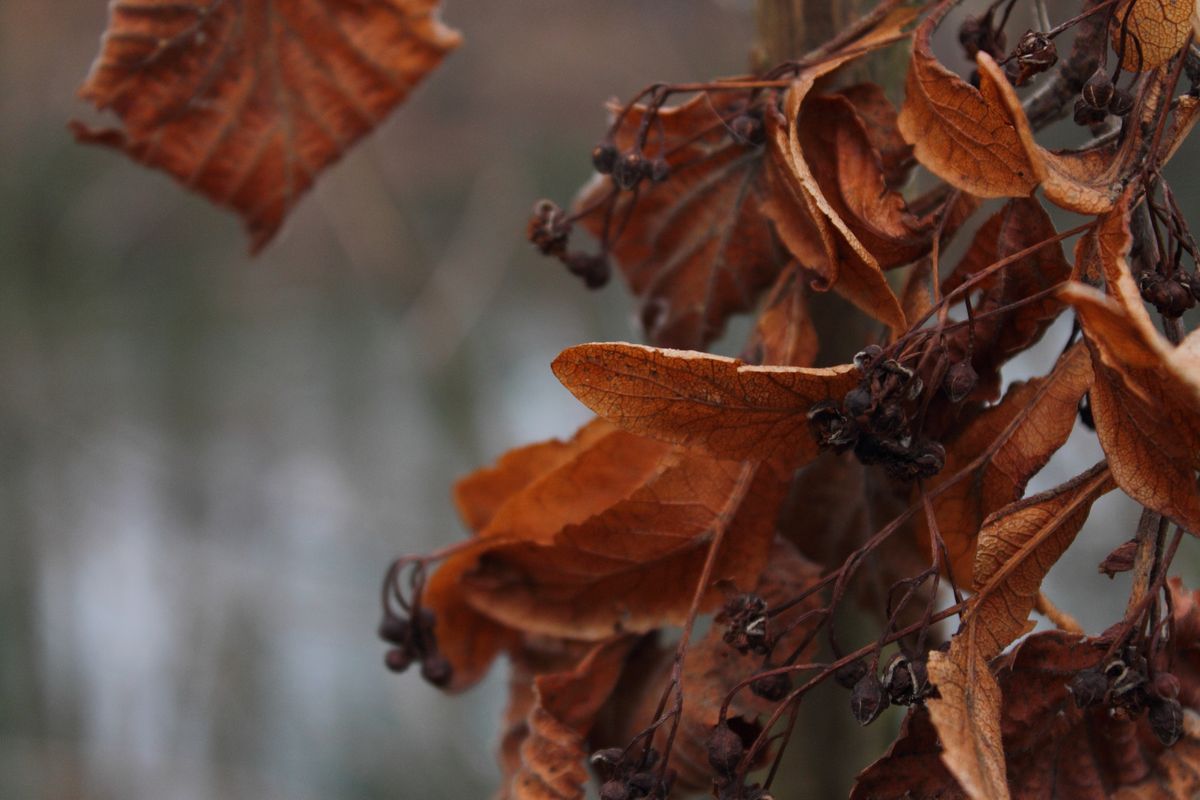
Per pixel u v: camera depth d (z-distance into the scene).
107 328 5.19
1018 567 0.79
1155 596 0.78
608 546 0.85
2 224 4.66
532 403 4.49
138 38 0.94
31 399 4.63
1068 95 0.81
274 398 5.02
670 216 0.89
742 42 3.55
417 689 3.55
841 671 0.81
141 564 4.54
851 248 0.80
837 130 0.83
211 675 4.03
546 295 4.71
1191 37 0.78
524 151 4.30
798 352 0.84
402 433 4.64
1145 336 0.74
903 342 0.78
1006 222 0.81
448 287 3.35
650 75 3.93
